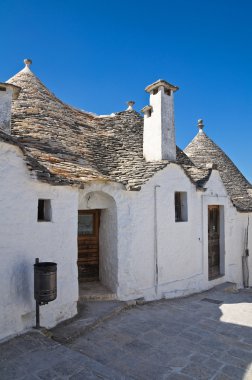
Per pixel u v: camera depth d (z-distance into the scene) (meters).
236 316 6.55
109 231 7.47
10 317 4.52
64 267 5.63
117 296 7.10
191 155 13.55
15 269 4.66
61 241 5.58
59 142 7.82
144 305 7.20
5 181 4.60
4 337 4.41
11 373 3.58
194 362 4.39
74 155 7.65
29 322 4.89
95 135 9.41
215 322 6.12
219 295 8.68
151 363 4.34
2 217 4.52
